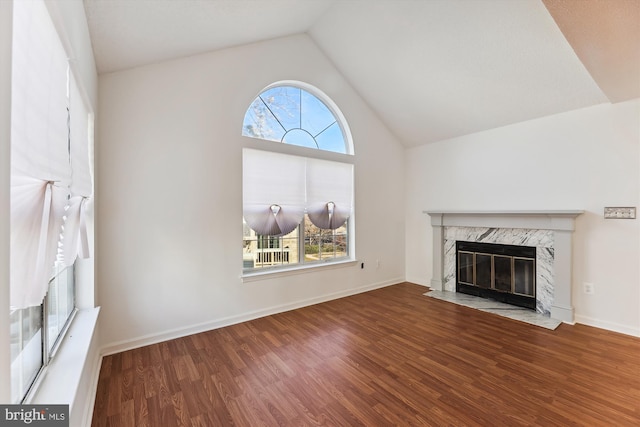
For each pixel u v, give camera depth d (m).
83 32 1.68
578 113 3.13
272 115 3.63
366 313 3.47
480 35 2.85
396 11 3.03
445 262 4.42
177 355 2.46
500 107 3.50
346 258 4.33
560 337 2.78
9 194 0.67
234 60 3.19
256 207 3.37
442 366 2.28
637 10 1.54
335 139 4.24
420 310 3.56
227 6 2.29
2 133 0.63
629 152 2.83
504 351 2.51
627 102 2.83
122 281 2.56
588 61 2.09
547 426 1.65
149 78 2.69
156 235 2.72
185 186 2.87
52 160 1.08
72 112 1.47
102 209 2.47
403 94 3.99
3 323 0.65
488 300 3.90
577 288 3.15
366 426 1.66
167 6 1.95
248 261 3.38
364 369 2.25
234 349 2.57
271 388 2.01
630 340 2.70
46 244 0.97
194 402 1.87
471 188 4.09
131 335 2.60
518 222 3.55
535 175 3.46
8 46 0.66
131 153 2.60
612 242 2.94
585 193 3.09
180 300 2.84
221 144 3.08
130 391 1.97
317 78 3.91
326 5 3.26
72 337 1.80
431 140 4.54
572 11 1.58
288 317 3.35
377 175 4.58
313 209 3.87
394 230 4.82
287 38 3.62
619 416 1.72
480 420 1.70
